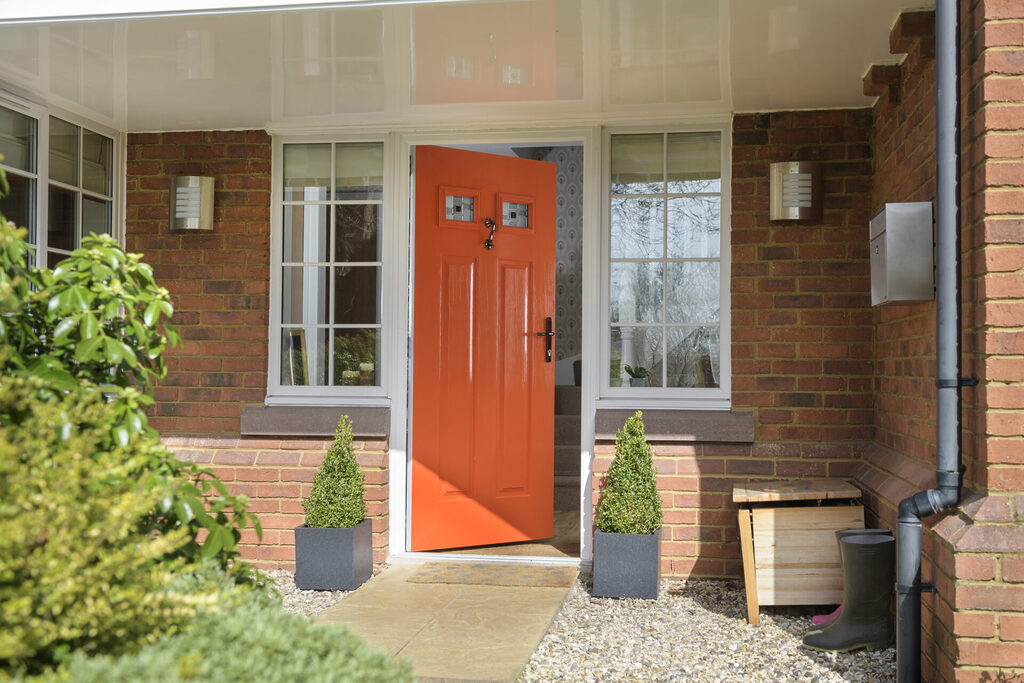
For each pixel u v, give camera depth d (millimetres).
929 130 4023
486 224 6223
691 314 5699
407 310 5922
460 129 5863
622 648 4289
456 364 6105
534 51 4504
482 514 6164
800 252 5465
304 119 5758
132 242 6016
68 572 1991
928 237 3881
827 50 4473
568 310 9602
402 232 5922
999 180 3320
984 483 3383
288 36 4289
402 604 4840
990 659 3273
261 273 5922
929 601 3656
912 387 4375
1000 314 3322
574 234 9641
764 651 4230
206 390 5934
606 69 4758
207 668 1990
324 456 5762
